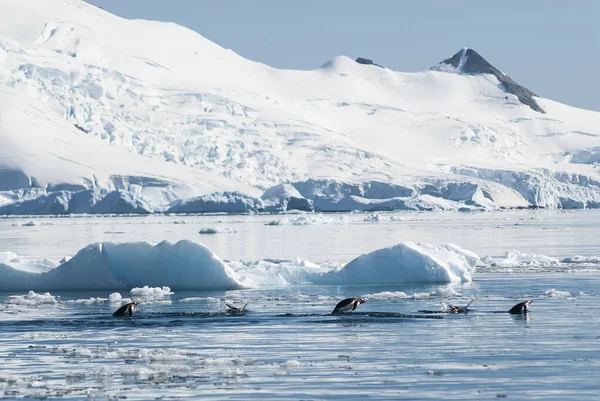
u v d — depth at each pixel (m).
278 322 68.69
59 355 55.00
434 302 81.56
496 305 78.56
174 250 98.25
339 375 47.66
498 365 49.81
